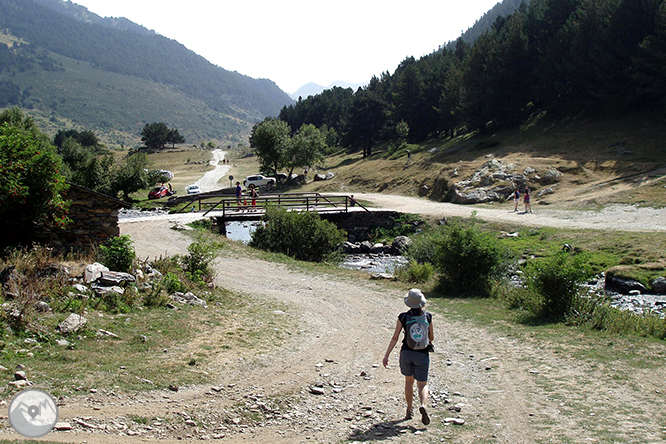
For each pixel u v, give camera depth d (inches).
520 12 3053.6
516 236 1167.6
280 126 3016.7
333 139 4776.1
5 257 433.1
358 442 211.9
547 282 493.0
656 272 759.1
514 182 1713.8
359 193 2395.4
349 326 472.7
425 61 3983.8
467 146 2564.0
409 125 3499.0
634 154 1692.9
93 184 2421.3
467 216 1407.5
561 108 2443.4
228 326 415.2
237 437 215.8
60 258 475.5
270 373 313.7
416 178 2295.8
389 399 277.9
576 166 1700.3
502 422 236.7
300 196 2066.9
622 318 442.6
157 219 1259.8
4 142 488.7
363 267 1082.1
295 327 450.9
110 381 255.0
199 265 586.9
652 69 1835.6
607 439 206.1
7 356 256.7
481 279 659.4
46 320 317.7
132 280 449.7
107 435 195.9
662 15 1748.3
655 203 1261.1
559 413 245.0
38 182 498.9
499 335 438.0
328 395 281.7
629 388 278.2
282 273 775.1
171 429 214.2
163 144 7455.7
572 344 383.9
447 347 405.7
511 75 2586.1
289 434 223.1
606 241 989.2
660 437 206.8
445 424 235.3
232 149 7406.5
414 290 246.2
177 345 340.5
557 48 2348.7
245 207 1339.8
